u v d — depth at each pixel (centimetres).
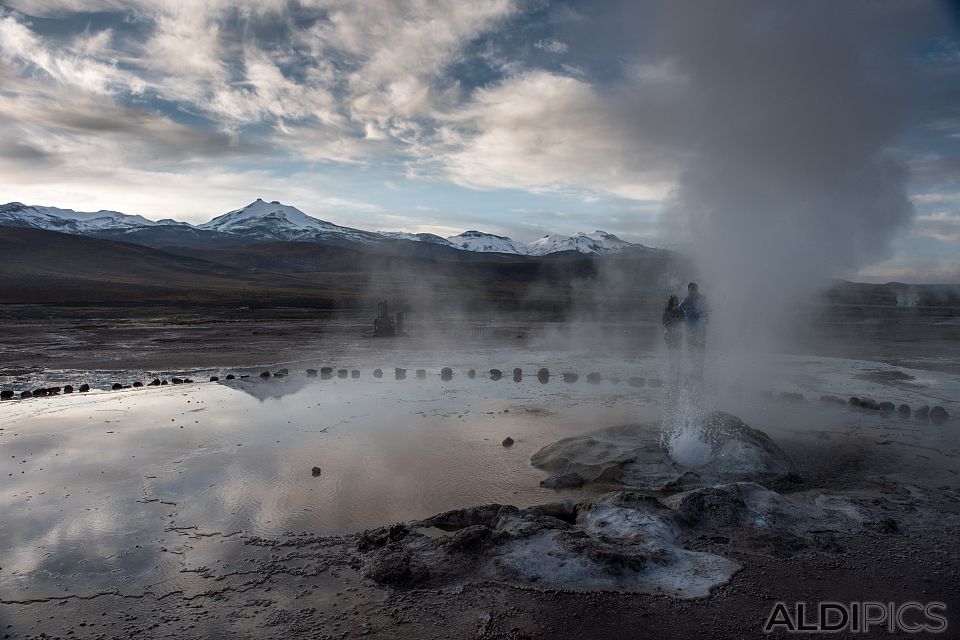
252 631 386
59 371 1608
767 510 564
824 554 489
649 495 593
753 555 489
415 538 514
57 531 547
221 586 446
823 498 607
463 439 875
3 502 620
